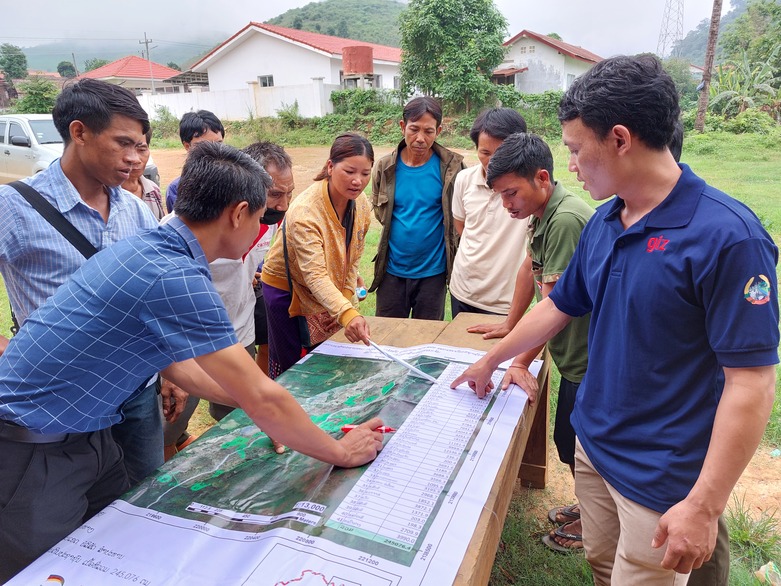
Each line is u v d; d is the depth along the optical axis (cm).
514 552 218
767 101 1997
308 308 247
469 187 281
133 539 117
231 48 2189
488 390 174
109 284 118
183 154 1592
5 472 136
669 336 116
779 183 963
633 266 120
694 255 108
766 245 103
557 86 2269
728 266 103
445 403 168
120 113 164
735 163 1231
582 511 157
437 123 295
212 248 128
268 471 141
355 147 222
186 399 216
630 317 121
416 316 331
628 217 126
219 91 2062
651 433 123
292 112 1922
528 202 182
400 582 101
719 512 107
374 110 1831
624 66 110
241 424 166
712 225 106
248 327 263
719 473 105
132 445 197
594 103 110
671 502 121
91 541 117
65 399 132
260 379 121
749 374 103
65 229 168
